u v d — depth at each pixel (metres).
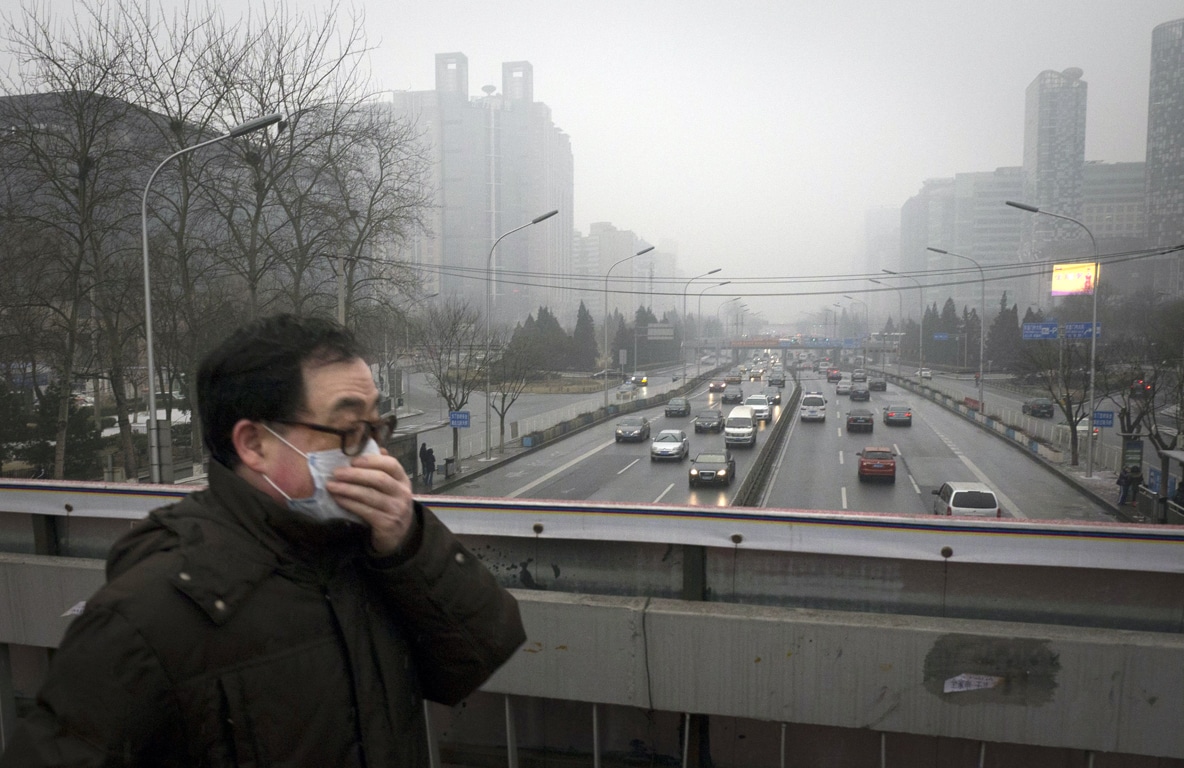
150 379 17.75
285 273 30.44
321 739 1.20
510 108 168.38
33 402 33.88
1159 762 3.37
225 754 1.14
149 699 1.07
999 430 38.00
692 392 69.38
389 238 29.38
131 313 27.14
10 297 22.50
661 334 75.12
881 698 3.37
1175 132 175.00
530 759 4.02
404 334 39.31
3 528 5.05
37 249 23.05
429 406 58.09
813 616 3.49
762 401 46.00
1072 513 22.09
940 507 20.05
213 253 25.91
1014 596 3.59
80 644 1.07
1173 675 3.11
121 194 24.14
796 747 3.71
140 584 1.11
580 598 3.76
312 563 1.25
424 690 1.49
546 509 4.01
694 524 3.81
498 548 4.18
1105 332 66.12
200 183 24.91
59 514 4.76
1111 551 3.36
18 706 4.65
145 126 24.95
